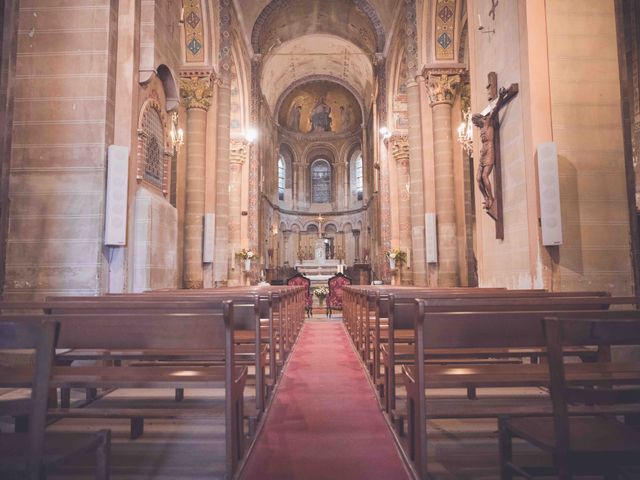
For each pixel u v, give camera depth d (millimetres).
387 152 23000
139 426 4117
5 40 7391
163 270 8914
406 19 16578
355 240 39188
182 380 3289
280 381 6176
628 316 3070
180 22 10617
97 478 2711
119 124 7832
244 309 4426
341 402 5145
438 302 4246
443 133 14547
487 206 8672
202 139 14633
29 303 4289
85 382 3244
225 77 16078
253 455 3684
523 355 4926
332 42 30062
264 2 23781
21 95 7469
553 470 2807
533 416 3027
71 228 7262
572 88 7383
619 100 7418
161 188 9914
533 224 7336
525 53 7555
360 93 35625
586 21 7500
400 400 5199
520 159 7832
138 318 3271
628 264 7188
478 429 4277
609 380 2943
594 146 7332
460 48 14664
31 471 2238
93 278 7168
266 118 33312
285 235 39500
